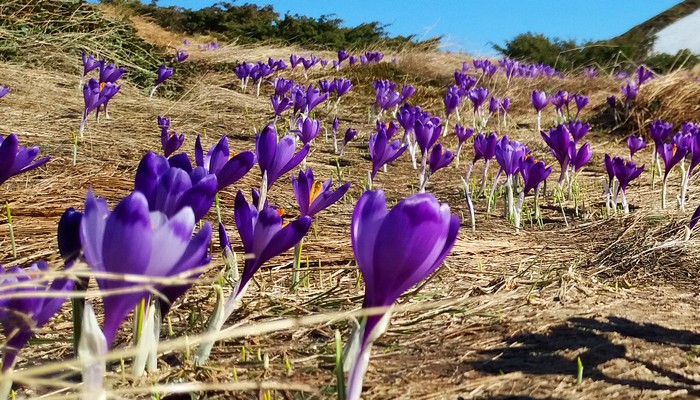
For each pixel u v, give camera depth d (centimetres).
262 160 196
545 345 182
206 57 1298
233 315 199
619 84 1336
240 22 2539
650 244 325
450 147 721
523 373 161
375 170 325
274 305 209
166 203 123
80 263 104
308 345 177
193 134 622
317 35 2323
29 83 705
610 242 339
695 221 328
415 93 1169
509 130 870
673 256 305
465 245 328
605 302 230
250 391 145
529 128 913
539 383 154
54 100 662
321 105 965
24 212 315
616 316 212
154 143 538
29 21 908
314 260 280
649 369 163
